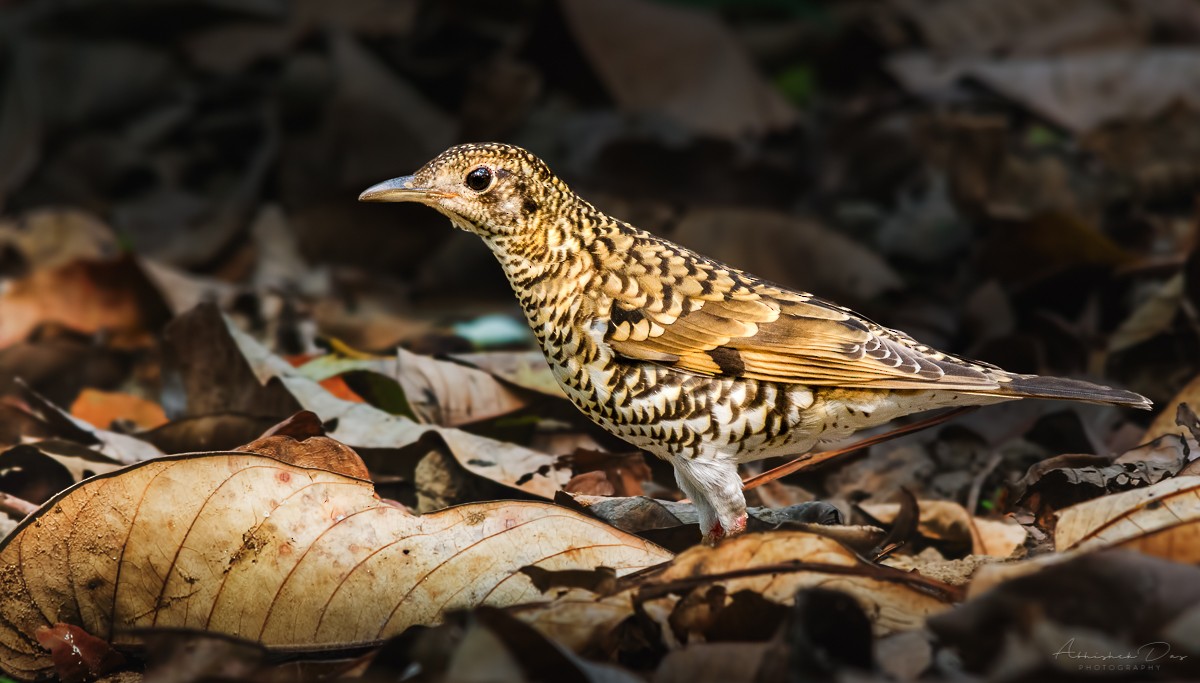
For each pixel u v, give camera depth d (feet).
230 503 23.97
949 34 67.67
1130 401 25.62
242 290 46.91
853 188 58.49
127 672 24.44
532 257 27.73
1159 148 53.47
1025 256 45.09
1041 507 27.68
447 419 34.35
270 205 57.72
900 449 34.83
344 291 51.01
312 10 67.36
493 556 23.82
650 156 54.39
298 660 23.71
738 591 21.84
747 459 27.86
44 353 42.09
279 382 33.83
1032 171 53.26
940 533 29.53
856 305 46.85
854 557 21.88
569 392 28.25
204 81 66.13
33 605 24.25
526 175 27.61
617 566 24.04
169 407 35.32
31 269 52.26
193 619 24.09
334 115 58.49
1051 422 34.88
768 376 26.68
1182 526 21.57
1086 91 57.82
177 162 61.87
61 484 31.86
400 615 23.67
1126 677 18.54
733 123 61.46
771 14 76.02
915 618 21.56
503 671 19.51
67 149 62.39
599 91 62.69
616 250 27.66
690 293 27.25
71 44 65.41
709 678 20.31
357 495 24.09
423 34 66.23
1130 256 42.98
